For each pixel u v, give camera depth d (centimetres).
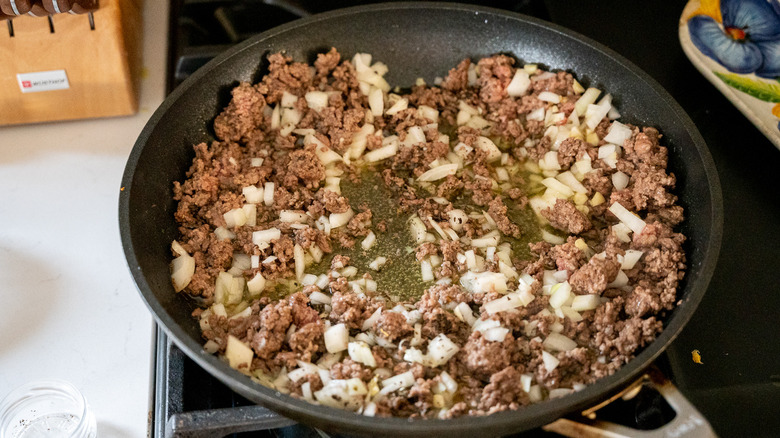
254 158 62
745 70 64
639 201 59
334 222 60
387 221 60
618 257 56
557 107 64
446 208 60
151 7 73
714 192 54
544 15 71
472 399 51
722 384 52
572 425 48
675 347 54
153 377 54
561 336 54
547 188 62
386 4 63
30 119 65
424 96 65
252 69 63
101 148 64
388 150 63
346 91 65
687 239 56
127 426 52
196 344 47
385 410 50
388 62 66
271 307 53
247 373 52
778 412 51
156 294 53
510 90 65
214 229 59
